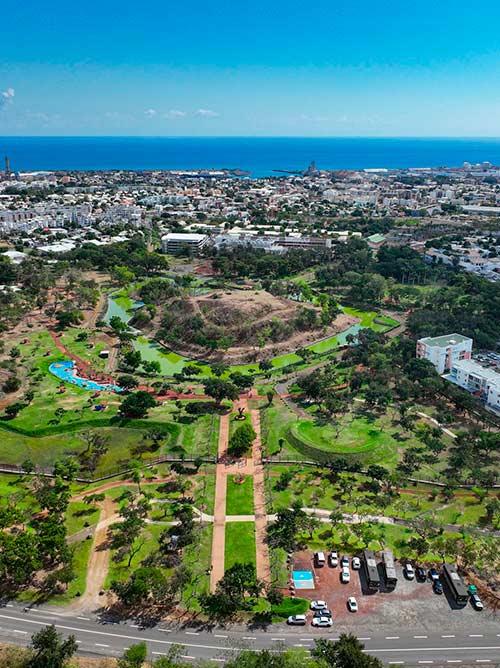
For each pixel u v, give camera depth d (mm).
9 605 127062
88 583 133500
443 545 141250
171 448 192250
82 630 120562
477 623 124500
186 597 130250
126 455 188625
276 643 118125
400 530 153625
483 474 171625
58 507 155625
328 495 169250
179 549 144500
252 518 157875
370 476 178000
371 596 131625
